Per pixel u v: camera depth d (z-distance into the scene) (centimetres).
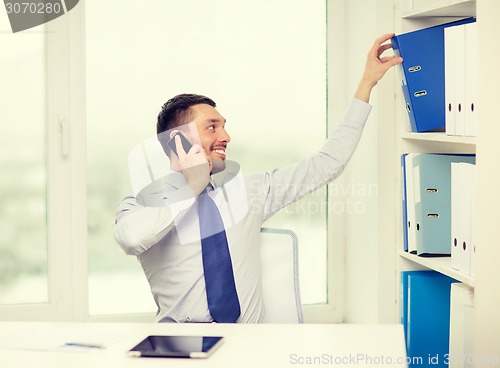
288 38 331
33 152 310
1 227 310
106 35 314
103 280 319
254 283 253
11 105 307
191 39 323
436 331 270
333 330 197
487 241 220
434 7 258
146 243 249
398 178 296
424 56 268
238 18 327
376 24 296
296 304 252
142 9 318
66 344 183
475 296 222
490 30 215
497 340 221
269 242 260
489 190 219
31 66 307
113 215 318
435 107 269
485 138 218
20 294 313
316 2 333
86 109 314
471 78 227
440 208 269
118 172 318
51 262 311
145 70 319
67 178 310
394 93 295
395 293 299
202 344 179
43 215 312
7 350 178
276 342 185
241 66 329
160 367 164
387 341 185
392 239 299
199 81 326
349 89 331
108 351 177
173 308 253
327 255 339
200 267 252
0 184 309
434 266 253
